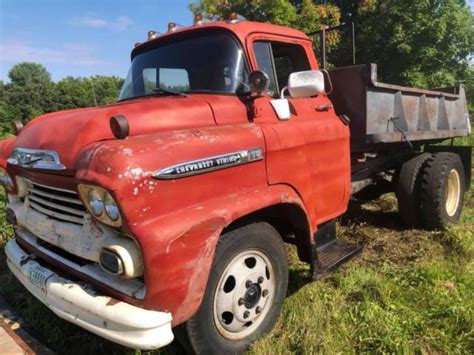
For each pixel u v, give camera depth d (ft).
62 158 8.16
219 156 8.50
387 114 15.14
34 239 9.96
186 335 8.45
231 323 9.23
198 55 11.28
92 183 7.16
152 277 7.26
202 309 8.41
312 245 10.93
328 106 12.87
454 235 15.79
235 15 11.35
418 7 46.50
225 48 10.90
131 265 7.32
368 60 50.01
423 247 15.34
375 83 13.84
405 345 9.37
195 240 7.71
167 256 7.32
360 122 14.15
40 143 9.00
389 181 18.48
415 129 16.99
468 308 10.73
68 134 8.48
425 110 17.48
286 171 10.22
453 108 20.39
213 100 10.06
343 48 41.32
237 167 8.94
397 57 49.26
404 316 10.61
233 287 9.12
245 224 9.39
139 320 7.23
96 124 8.40
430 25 47.03
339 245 12.73
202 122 9.53
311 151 11.18
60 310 8.24
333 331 10.18
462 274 12.92
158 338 7.30
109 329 7.51
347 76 14.21
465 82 56.75
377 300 11.58
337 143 12.32
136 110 8.93
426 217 16.88
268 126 10.07
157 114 9.02
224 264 8.75
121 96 12.97
